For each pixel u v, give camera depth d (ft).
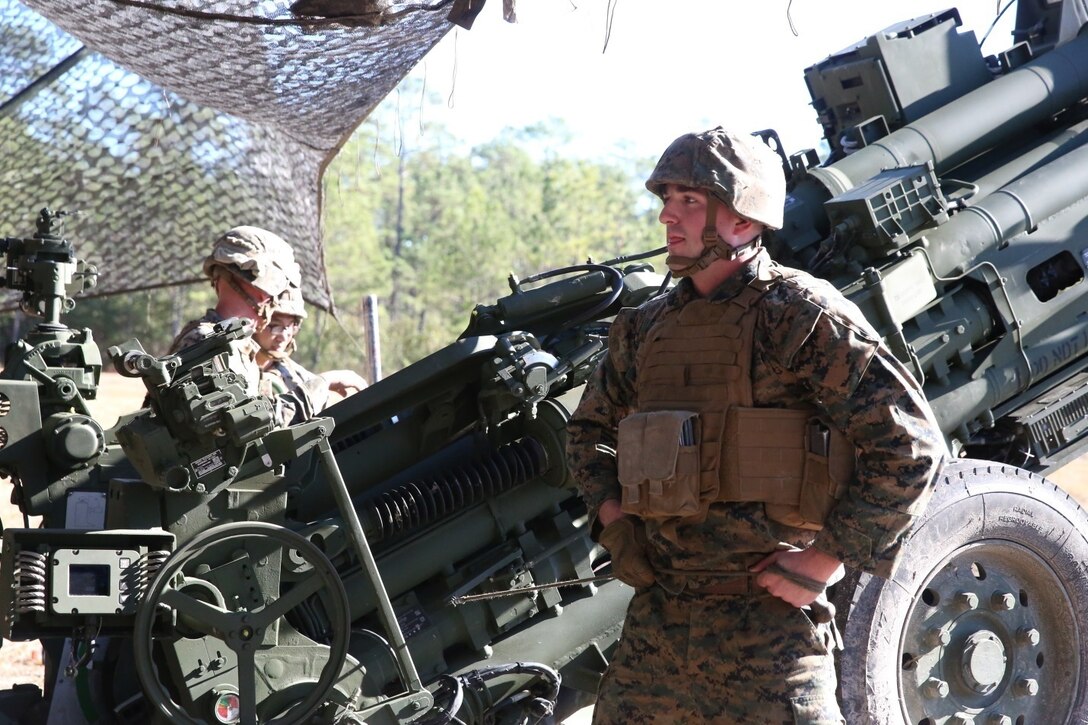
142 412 11.07
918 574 12.86
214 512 10.87
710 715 8.88
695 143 8.99
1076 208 15.43
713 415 8.91
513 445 13.12
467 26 13.58
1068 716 13.79
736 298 9.04
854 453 8.75
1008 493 13.50
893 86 15.75
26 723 11.57
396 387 12.47
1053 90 16.07
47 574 9.98
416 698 11.14
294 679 11.02
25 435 11.28
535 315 13.79
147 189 23.36
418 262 195.00
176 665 10.74
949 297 14.55
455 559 12.71
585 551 13.20
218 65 16.49
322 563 10.73
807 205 14.60
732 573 8.91
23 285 11.86
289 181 23.40
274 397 12.52
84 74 21.79
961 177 16.02
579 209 192.54
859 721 12.50
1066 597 13.87
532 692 12.58
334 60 16.34
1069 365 15.67
